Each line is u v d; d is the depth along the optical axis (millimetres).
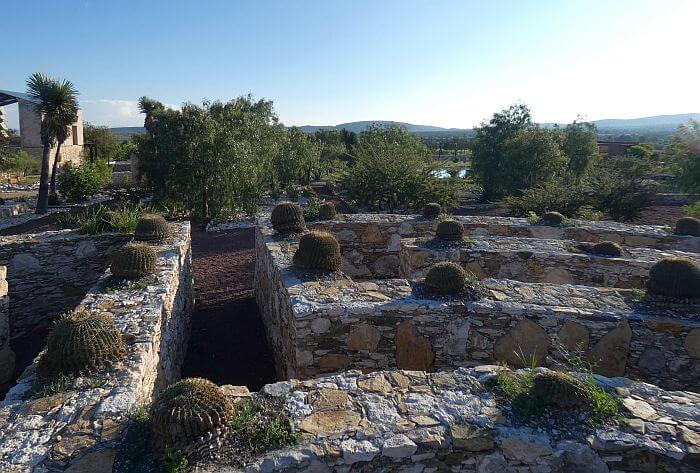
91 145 34188
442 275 6301
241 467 3059
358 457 3213
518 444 3393
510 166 27047
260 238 9891
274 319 7523
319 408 3688
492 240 10414
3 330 6926
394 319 5910
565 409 3654
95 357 4098
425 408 3719
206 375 6918
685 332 5758
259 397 3840
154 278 6520
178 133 17672
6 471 2951
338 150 44375
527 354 6020
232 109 20359
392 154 19781
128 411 3555
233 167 17922
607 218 18203
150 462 3080
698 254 9555
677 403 3873
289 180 28500
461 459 3385
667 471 3371
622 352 5906
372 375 4242
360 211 20781
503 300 6258
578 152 30406
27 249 8703
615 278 8969
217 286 10961
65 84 20250
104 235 9312
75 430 3352
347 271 12219
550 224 12648
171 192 17906
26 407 3607
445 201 19516
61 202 23500
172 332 6406
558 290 6809
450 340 6039
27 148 38375
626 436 3443
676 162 18938
